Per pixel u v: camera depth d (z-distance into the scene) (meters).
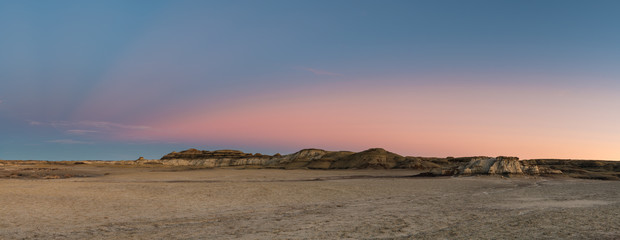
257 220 23.36
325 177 86.81
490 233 18.08
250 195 37.84
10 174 87.81
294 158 195.62
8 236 18.61
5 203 29.22
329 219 23.53
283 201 33.59
